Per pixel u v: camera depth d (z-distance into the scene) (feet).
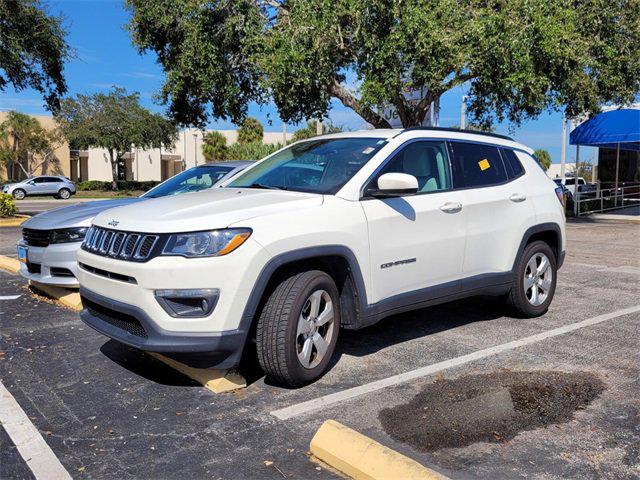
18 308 22.06
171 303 12.84
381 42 46.06
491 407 12.97
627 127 62.39
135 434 11.93
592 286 26.71
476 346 17.25
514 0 44.80
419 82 47.88
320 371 14.33
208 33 52.60
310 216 13.96
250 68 54.19
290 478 10.27
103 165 177.58
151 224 13.25
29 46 56.24
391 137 16.71
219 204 14.12
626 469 10.43
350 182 15.21
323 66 48.34
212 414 12.78
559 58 45.91
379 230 15.19
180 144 188.85
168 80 56.08
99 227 14.74
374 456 10.15
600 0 49.39
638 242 44.80
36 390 14.24
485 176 18.79
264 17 53.88
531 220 19.65
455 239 17.17
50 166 163.63
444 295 17.08
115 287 13.57
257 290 13.00
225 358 13.12
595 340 17.87
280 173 17.02
